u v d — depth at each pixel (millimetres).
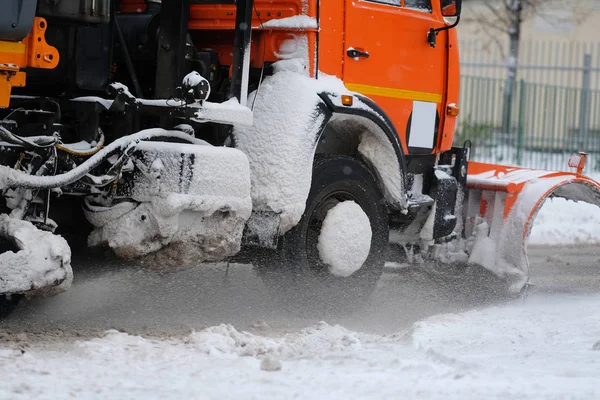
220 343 8711
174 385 7164
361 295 11422
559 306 12055
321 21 10836
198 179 9438
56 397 6676
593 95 31859
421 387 7246
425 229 12289
